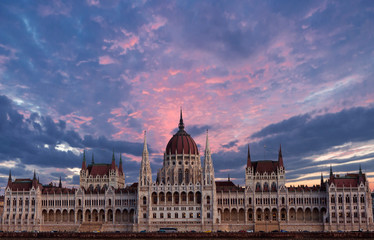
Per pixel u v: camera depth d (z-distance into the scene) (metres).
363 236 199.62
